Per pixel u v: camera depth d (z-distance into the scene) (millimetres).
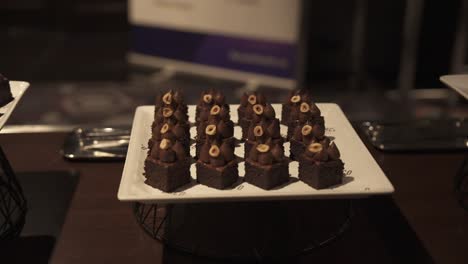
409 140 753
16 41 1751
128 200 510
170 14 1570
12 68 1667
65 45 1754
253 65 1543
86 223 601
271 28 1480
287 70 1512
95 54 1737
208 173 553
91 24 1737
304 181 565
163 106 669
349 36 1617
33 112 1492
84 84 1660
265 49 1510
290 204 637
